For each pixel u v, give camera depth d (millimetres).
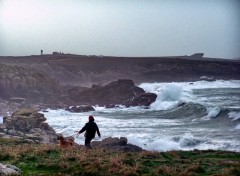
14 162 18422
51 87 106375
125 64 190000
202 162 20312
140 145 41344
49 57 192750
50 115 76188
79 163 17656
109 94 100938
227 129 49000
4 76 98062
